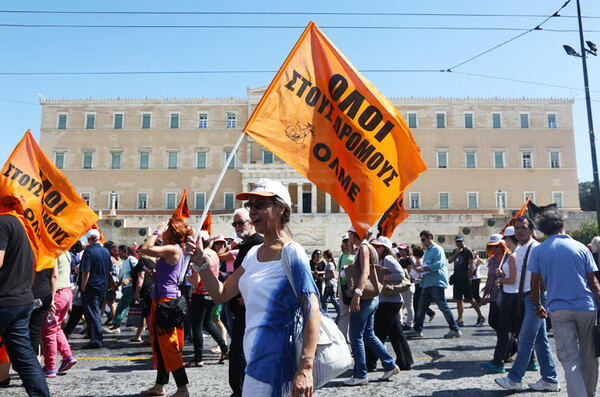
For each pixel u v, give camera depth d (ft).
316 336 8.33
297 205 189.47
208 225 34.83
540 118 198.49
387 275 21.18
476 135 197.06
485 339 29.68
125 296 33.86
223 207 191.31
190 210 191.93
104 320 42.11
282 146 14.79
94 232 28.09
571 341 14.65
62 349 20.53
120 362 23.13
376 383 18.69
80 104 197.26
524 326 17.44
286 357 8.52
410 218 159.43
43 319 18.93
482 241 153.69
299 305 8.81
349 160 15.40
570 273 14.87
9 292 14.01
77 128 195.72
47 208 20.30
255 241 14.98
